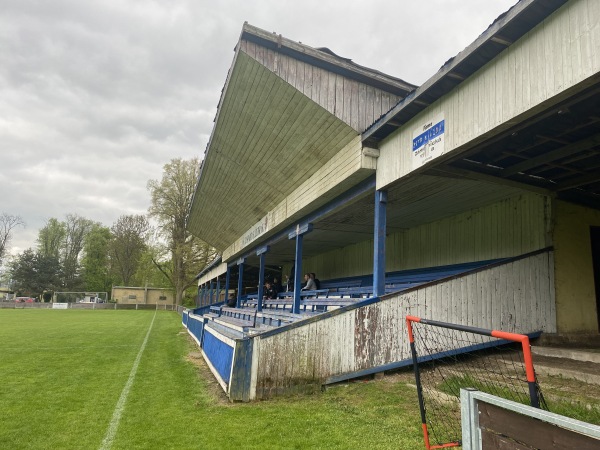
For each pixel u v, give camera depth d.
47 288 68.69
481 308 7.59
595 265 8.45
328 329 6.72
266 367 6.27
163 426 5.07
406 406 5.32
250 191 13.24
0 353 11.61
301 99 7.64
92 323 24.27
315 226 12.39
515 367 6.41
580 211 8.49
